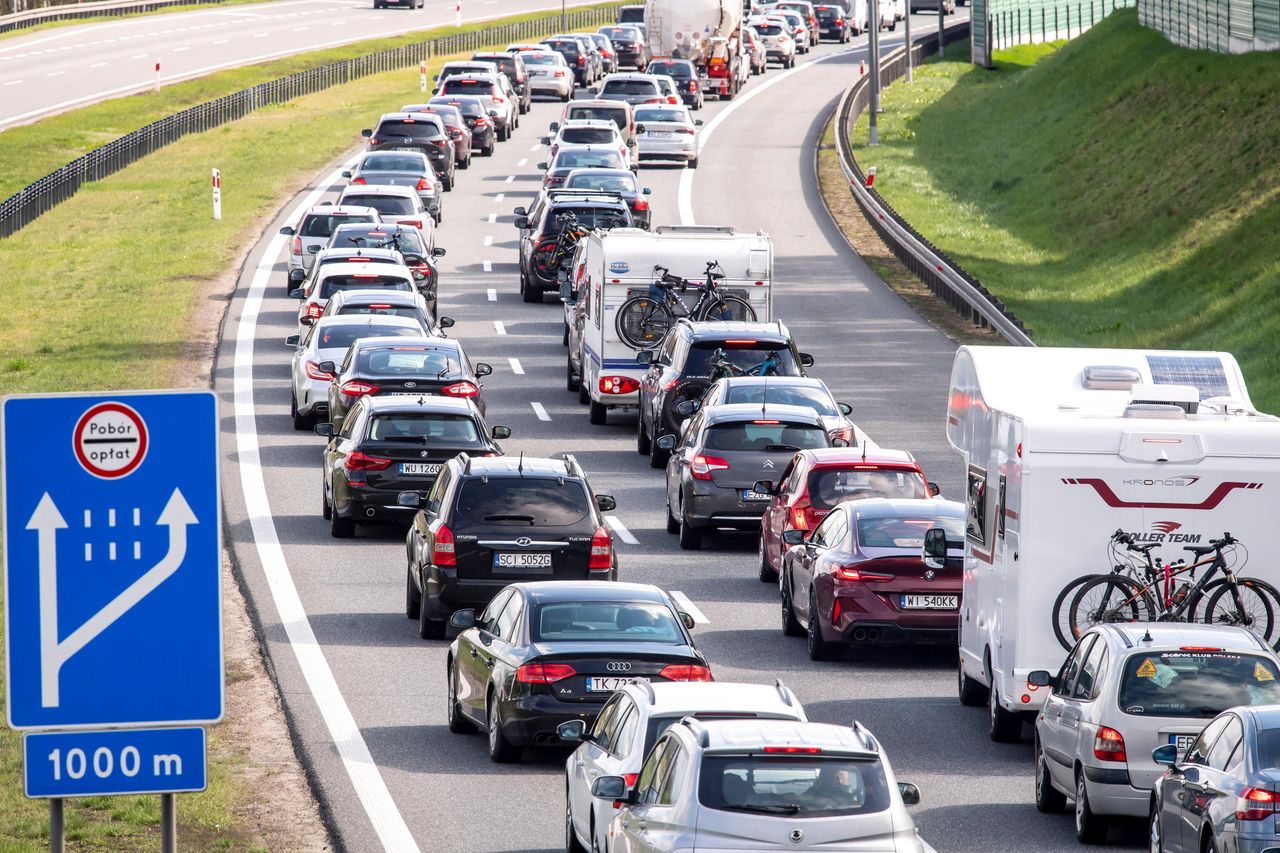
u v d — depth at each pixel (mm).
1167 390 51188
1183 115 187750
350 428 81688
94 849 41719
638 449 100375
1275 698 41750
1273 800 34219
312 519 83938
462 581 62812
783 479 74125
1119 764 41625
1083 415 50812
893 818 30875
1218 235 150750
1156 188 173500
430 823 44312
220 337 130875
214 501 23422
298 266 143125
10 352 127000
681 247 105750
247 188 199750
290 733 52719
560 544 63219
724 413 79625
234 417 106625
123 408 23234
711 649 63406
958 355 57719
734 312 105562
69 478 23188
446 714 55219
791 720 37062
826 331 133500
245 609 67688
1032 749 52125
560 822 44500
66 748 23484
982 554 54219
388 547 79062
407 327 104625
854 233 177125
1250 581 49344
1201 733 38969
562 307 145625
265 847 42344
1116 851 42375
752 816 30688
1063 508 49656
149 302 144375
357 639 63906
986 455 53938
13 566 23156
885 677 60469
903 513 62156
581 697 48250
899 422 104438
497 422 107375
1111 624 45000
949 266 140750
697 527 78562
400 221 152125
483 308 144125
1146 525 49688
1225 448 49438
